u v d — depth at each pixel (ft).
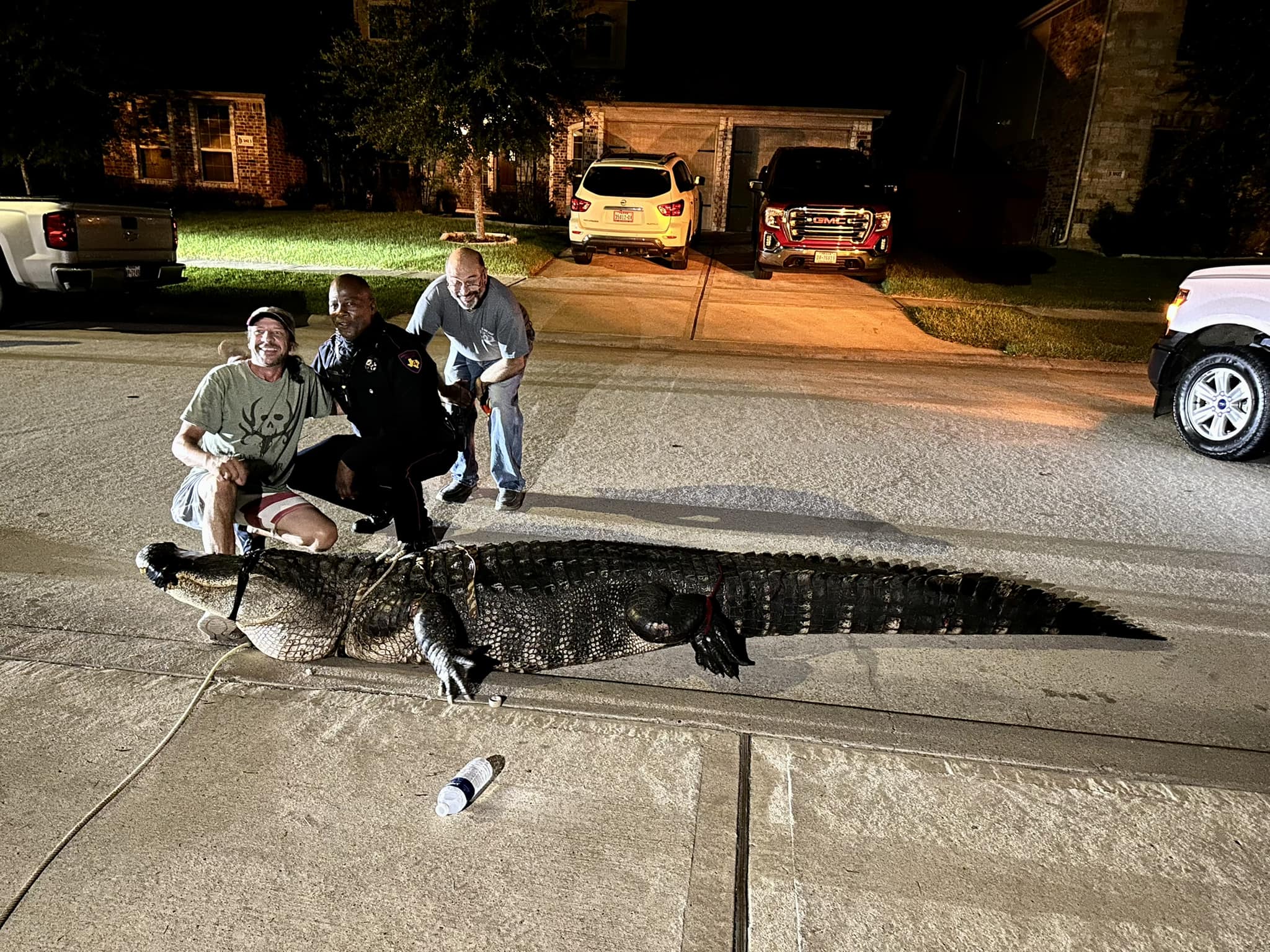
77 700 11.09
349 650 11.94
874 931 8.04
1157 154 66.80
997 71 84.99
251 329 12.35
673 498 19.34
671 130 75.51
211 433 12.78
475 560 12.23
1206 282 24.44
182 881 8.34
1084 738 11.14
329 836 8.99
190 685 11.53
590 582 12.16
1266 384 22.18
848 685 12.26
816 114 72.90
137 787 9.57
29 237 35.12
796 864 8.83
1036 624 12.85
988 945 7.95
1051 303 49.88
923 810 9.70
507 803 9.58
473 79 52.65
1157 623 14.32
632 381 31.48
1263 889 8.73
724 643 12.09
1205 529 18.40
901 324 44.27
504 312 16.52
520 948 7.75
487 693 11.65
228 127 79.51
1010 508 19.39
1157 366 25.67
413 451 14.51
